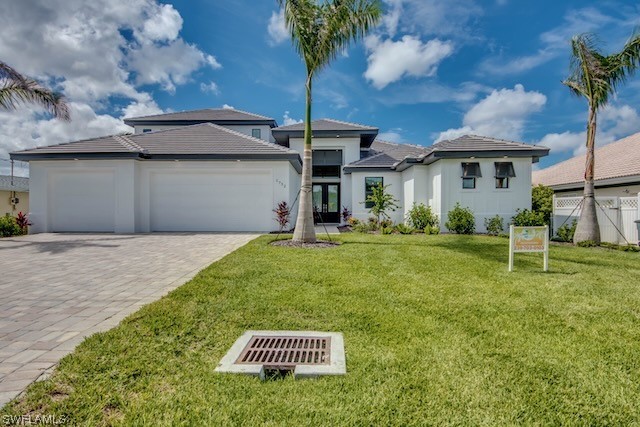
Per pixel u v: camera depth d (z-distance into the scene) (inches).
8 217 623.5
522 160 668.1
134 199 653.3
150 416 102.1
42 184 657.0
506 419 104.3
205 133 763.4
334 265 323.3
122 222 651.5
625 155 768.3
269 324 178.4
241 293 230.2
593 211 529.7
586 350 151.4
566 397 116.2
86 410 104.2
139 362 133.6
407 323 181.6
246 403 109.8
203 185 680.4
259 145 704.4
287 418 102.7
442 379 125.6
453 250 422.6
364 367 134.0
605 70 516.7
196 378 123.8
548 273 304.0
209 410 105.5
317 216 968.3
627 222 536.4
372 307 206.8
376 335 166.2
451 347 152.9
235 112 1205.1
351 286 252.4
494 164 668.7
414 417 104.4
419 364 137.0
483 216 669.9
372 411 106.7
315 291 237.9
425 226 681.6
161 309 195.0
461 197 671.1
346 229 816.3
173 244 482.6
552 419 104.7
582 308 208.8
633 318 192.5
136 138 739.4
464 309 205.0
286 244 464.4
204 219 680.4
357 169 851.4
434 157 658.8
